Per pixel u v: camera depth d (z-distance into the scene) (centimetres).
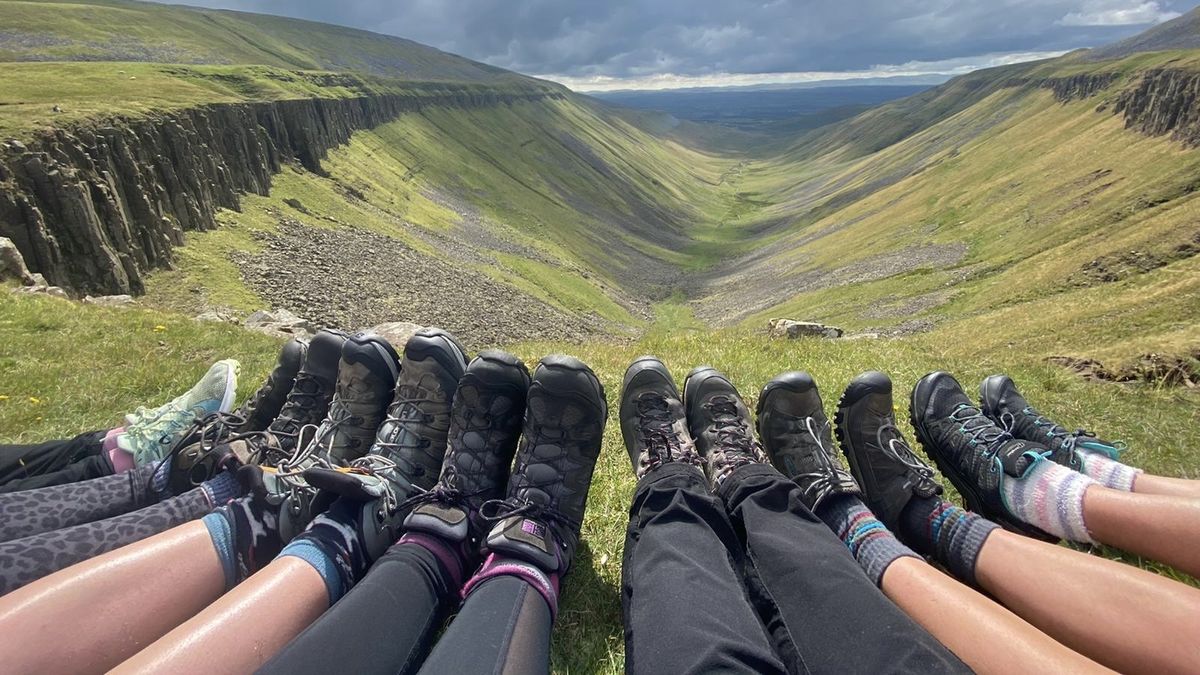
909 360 773
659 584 221
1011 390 412
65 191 4706
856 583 221
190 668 176
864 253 13500
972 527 270
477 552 270
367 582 218
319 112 12206
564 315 9531
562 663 259
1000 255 10175
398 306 7150
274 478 265
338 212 9631
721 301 13488
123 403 608
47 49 14825
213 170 7494
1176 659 190
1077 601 218
